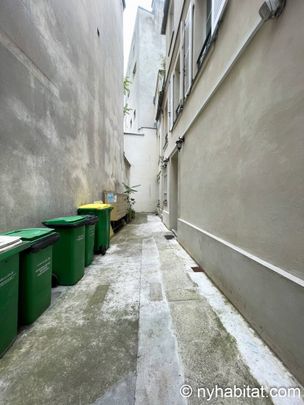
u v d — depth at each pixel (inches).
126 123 727.7
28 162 96.6
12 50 85.1
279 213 59.7
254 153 72.3
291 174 54.9
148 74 544.7
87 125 181.9
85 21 174.2
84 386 50.3
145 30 546.6
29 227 97.5
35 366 56.0
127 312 82.1
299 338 51.3
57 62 125.0
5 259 58.7
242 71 80.3
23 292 72.9
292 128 54.2
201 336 67.9
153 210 536.7
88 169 184.9
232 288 87.6
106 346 63.6
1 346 58.7
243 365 56.4
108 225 177.9
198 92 139.3
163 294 97.1
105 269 130.3
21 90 91.2
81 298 93.4
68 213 142.3
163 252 169.5
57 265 106.0
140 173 533.0
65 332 70.1
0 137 78.8
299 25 50.9
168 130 285.0
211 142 114.8
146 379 52.2
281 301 57.7
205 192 126.2
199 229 135.4
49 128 116.0
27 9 95.0
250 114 74.7
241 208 82.0
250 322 73.4
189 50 152.3
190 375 53.4
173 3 237.9
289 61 54.7
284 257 57.8
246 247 78.2
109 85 271.1
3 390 49.2
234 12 85.9
